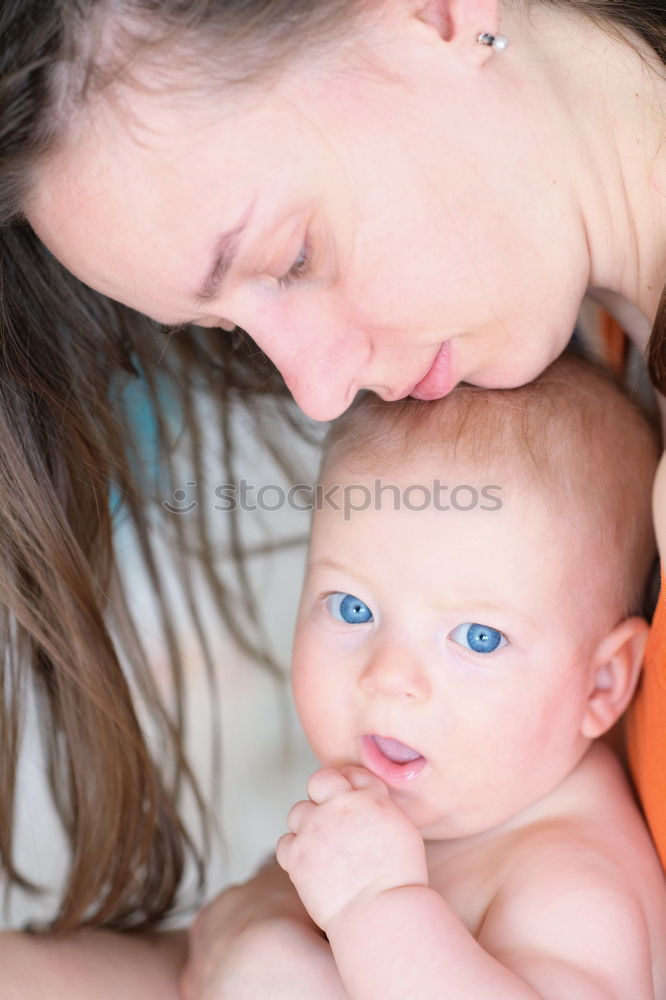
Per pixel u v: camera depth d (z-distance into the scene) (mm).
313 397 1214
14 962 1441
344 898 1226
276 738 2256
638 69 1243
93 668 1580
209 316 1208
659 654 1259
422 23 1116
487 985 1144
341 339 1194
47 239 1158
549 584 1332
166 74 1041
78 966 1466
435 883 1368
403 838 1248
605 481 1372
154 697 1785
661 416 1441
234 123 1055
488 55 1140
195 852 1769
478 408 1360
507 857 1339
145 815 1648
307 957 1306
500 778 1344
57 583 1544
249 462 2158
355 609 1372
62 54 1033
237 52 1045
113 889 1610
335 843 1251
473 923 1320
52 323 1505
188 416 1814
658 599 1298
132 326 1601
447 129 1129
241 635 2174
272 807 2184
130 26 1034
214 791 2059
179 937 1586
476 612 1317
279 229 1100
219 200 1071
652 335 1227
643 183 1249
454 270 1166
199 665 2279
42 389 1496
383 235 1134
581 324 1482
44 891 1783
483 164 1148
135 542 1931
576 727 1375
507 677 1323
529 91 1180
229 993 1321
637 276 1307
